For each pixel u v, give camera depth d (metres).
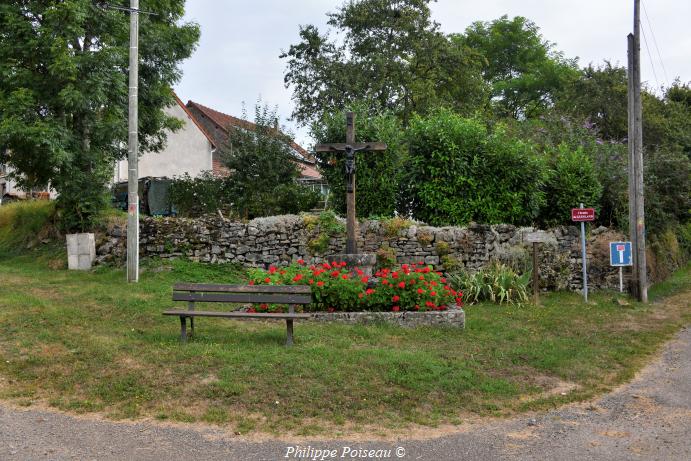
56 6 13.70
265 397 6.05
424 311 9.35
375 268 13.23
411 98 25.52
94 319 9.14
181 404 5.89
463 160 14.20
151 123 18.11
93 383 6.39
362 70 25.02
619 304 12.31
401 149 14.91
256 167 17.02
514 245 13.55
